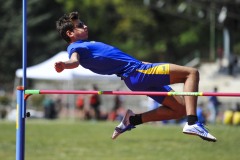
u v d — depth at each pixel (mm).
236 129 70375
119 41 175000
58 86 133500
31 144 58812
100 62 24000
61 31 24984
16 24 159000
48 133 67312
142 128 72688
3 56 160750
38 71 92938
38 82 140750
